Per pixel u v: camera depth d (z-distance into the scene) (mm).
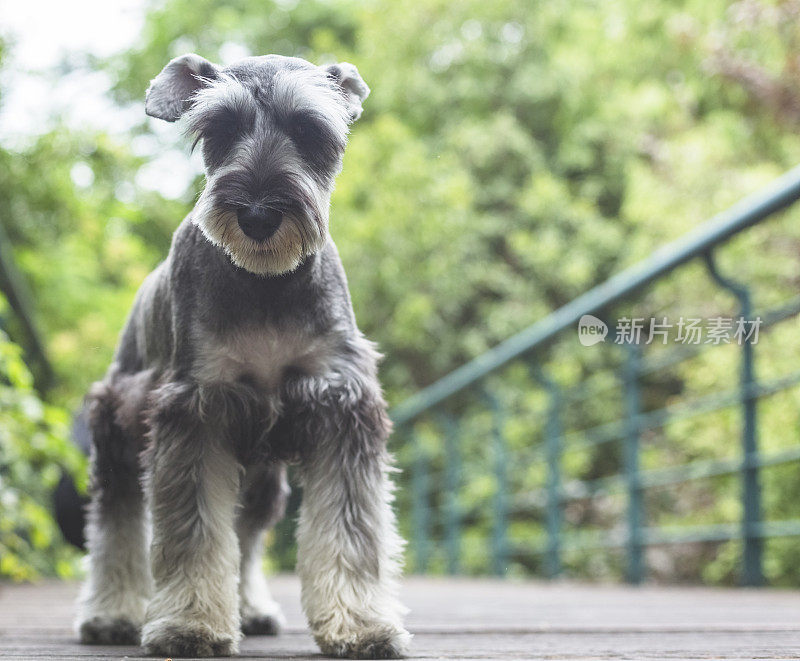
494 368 6848
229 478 2314
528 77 13148
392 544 2324
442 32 13516
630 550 5660
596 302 5449
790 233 7879
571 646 2451
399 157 12273
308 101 2340
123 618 2619
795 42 8016
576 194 13453
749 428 4855
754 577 4934
